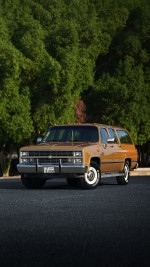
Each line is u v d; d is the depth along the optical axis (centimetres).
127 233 778
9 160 3847
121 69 4128
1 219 938
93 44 3816
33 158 1695
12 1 3678
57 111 3369
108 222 898
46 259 592
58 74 3186
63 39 3434
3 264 566
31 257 603
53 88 3219
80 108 3841
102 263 571
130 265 561
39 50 3256
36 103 3341
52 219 937
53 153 1672
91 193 1522
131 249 652
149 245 679
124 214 1009
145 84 4134
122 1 4494
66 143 1738
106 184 1994
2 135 3338
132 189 1697
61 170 1656
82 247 665
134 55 4322
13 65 3109
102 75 4094
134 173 3041
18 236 752
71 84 3256
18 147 3844
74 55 3356
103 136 1809
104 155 1762
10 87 3173
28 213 1025
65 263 571
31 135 3559
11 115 3253
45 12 3634
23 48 3291
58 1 3784
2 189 1711
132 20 4503
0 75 3180
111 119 4062
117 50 4312
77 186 1892
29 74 3259
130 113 4022
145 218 952
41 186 1795
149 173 3125
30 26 3338
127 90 3997
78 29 3728
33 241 711
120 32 4412
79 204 1197
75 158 1648
